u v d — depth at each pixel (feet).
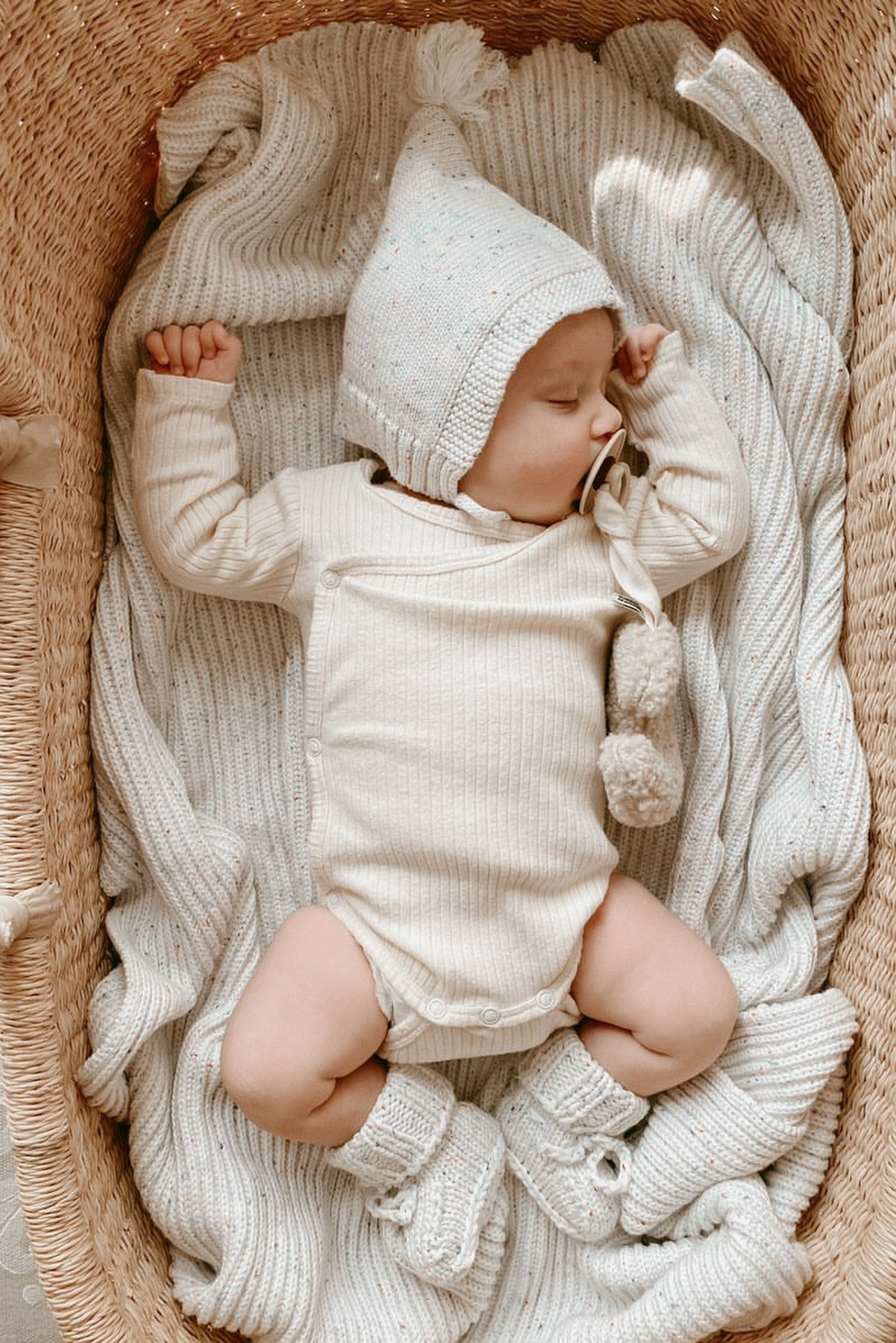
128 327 4.33
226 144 4.33
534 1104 4.40
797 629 4.64
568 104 4.58
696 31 4.57
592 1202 4.31
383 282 4.14
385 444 4.25
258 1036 4.02
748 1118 4.24
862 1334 3.86
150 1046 4.36
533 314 3.93
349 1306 4.23
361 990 4.11
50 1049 3.90
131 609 4.51
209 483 4.30
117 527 4.57
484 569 4.20
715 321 4.58
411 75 4.49
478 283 3.98
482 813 4.07
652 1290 4.15
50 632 4.11
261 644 4.75
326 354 4.75
